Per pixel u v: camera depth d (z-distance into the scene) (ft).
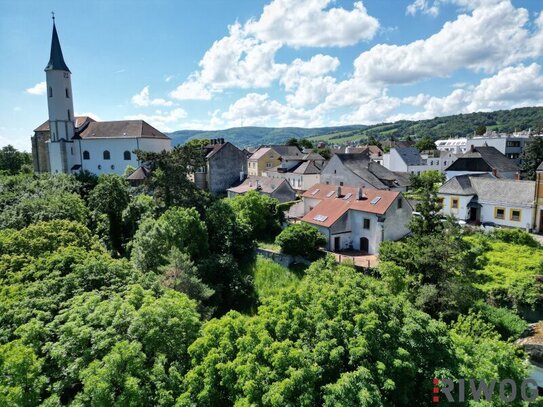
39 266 61.41
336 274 59.06
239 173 205.77
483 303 71.15
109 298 50.70
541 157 200.75
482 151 175.73
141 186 147.95
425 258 70.13
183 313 45.32
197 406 33.78
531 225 111.34
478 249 93.71
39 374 36.76
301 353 34.17
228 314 44.11
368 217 110.32
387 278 71.10
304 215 136.05
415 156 259.39
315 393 32.94
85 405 33.27
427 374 37.93
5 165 317.63
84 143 229.86
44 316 45.73
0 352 35.09
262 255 114.73
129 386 32.58
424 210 85.51
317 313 39.63
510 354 40.78
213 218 121.19
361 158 184.34
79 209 117.60
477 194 125.08
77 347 38.91
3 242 72.84
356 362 35.17
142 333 40.93
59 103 224.53
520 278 75.41
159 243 94.84
